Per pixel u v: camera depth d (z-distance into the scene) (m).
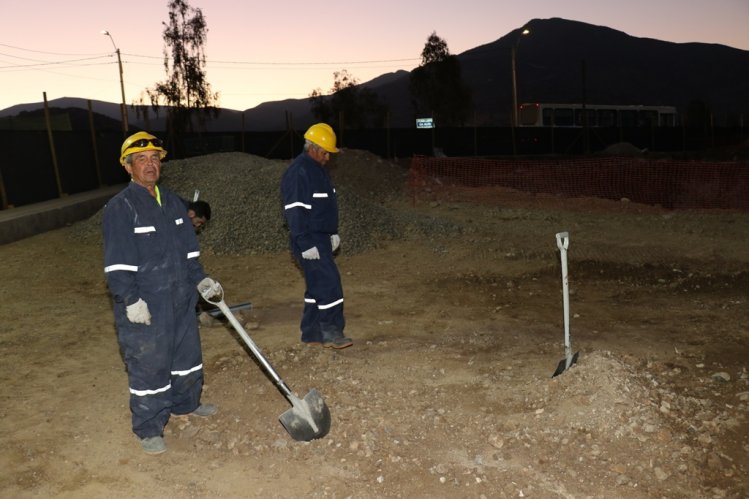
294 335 6.13
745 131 44.19
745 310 6.66
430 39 62.72
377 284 8.06
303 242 5.38
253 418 4.39
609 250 9.68
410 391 4.71
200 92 46.66
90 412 4.54
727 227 11.28
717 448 3.85
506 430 4.08
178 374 4.17
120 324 3.82
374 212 10.91
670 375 4.91
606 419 4.02
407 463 3.77
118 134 19.98
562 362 4.79
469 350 5.62
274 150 26.31
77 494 3.57
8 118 23.58
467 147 32.16
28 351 5.81
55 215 12.91
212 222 10.21
